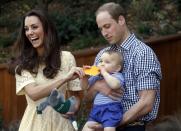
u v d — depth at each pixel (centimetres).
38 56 614
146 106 543
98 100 565
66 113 594
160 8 1700
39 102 607
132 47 557
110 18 547
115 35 552
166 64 1370
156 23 1592
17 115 1121
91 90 572
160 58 1350
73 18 1512
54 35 613
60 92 608
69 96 634
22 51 615
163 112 1348
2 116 1101
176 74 1400
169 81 1377
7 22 1502
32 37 602
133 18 1606
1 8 1574
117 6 553
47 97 591
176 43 1402
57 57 611
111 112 555
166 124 1230
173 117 1255
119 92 553
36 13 605
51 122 607
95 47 1350
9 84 1115
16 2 1598
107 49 575
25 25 607
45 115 607
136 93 553
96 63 593
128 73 554
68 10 1566
